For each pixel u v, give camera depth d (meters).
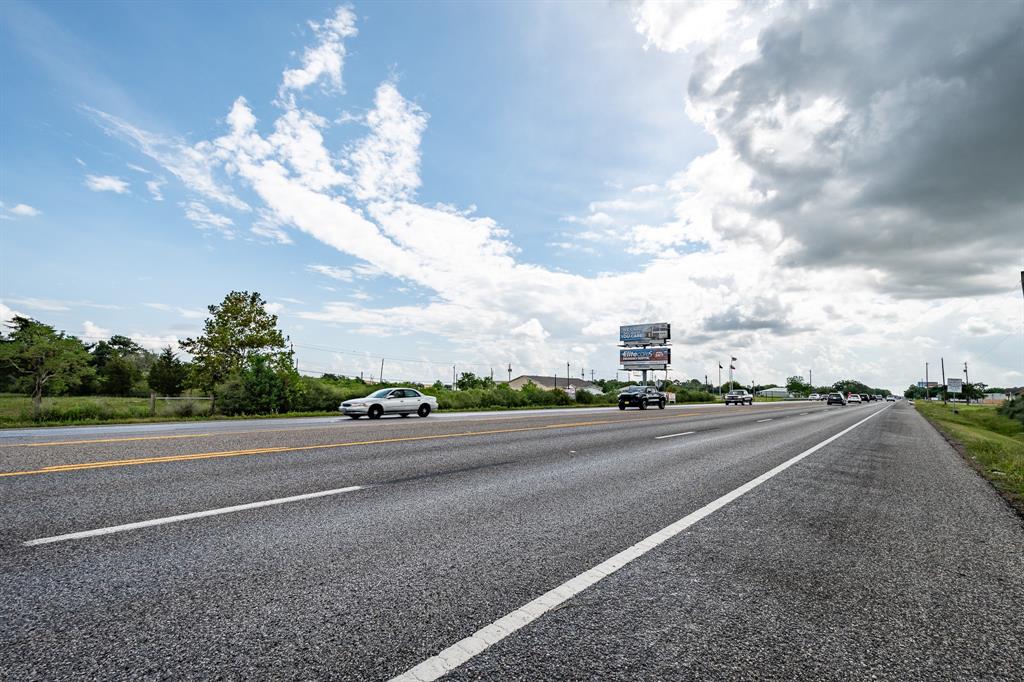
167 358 65.81
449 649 2.28
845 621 2.66
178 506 4.74
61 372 22.92
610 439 11.78
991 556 3.85
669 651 2.30
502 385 48.00
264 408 25.27
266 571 3.16
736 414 27.52
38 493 5.18
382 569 3.23
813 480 7.04
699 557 3.61
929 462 9.69
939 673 2.18
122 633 2.37
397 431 12.80
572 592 2.93
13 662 2.11
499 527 4.24
